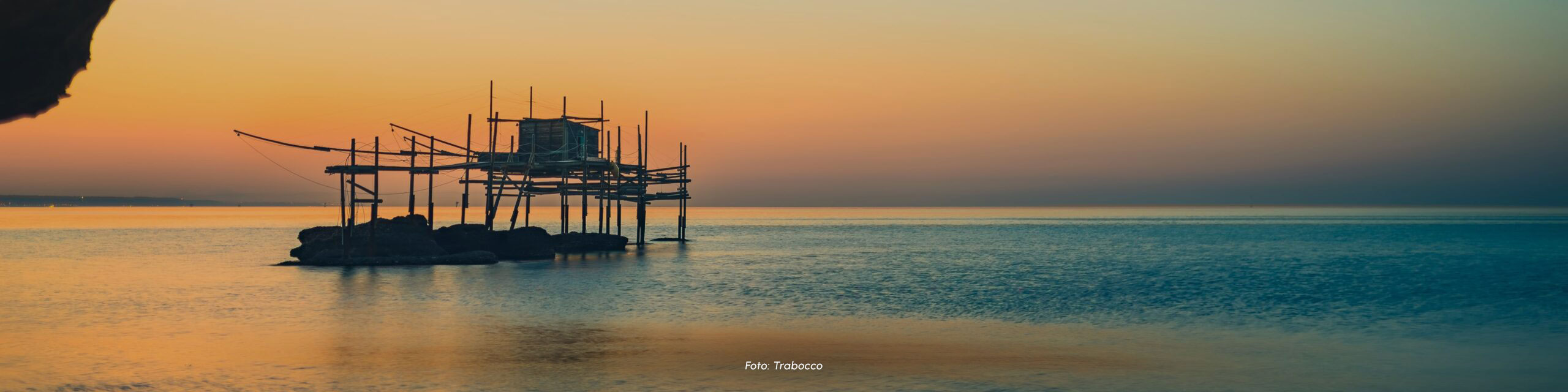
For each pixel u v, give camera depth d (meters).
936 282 52.31
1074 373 24.05
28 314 35.56
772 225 192.62
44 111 5.75
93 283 48.59
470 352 26.91
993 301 41.84
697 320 34.66
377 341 28.88
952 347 28.31
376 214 58.75
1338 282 52.38
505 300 40.47
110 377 23.08
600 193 75.88
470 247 63.78
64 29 5.36
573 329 31.89
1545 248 91.56
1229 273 59.94
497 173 70.31
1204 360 26.02
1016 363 25.42
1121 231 151.00
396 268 56.59
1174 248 94.12
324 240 60.88
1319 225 186.88
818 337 30.22
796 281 52.06
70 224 172.38
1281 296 43.88
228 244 94.81
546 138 67.50
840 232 148.25
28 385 22.08
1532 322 34.34
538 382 22.69
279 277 50.56
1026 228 170.00
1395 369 24.80
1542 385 22.72
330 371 24.00
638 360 25.81
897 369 24.56
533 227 73.56
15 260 69.38
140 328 31.55
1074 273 59.94
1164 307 39.50
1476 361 25.92
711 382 22.86
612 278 52.00
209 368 24.25
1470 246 96.12
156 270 58.22
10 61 5.17
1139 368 24.88
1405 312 37.28
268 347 27.62
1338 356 26.72
